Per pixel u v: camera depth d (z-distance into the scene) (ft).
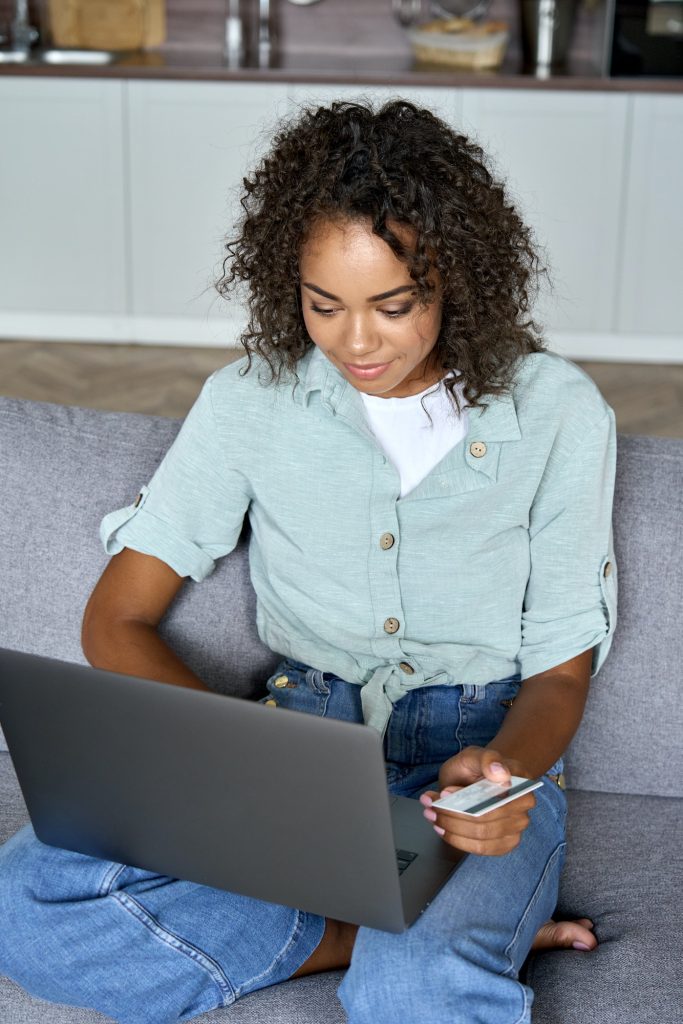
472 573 4.74
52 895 4.14
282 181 4.33
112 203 14.65
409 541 4.72
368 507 4.73
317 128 4.31
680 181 14.15
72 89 14.19
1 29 15.31
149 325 15.16
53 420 5.49
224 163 14.38
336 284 4.14
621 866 4.78
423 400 4.72
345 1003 3.87
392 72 14.15
